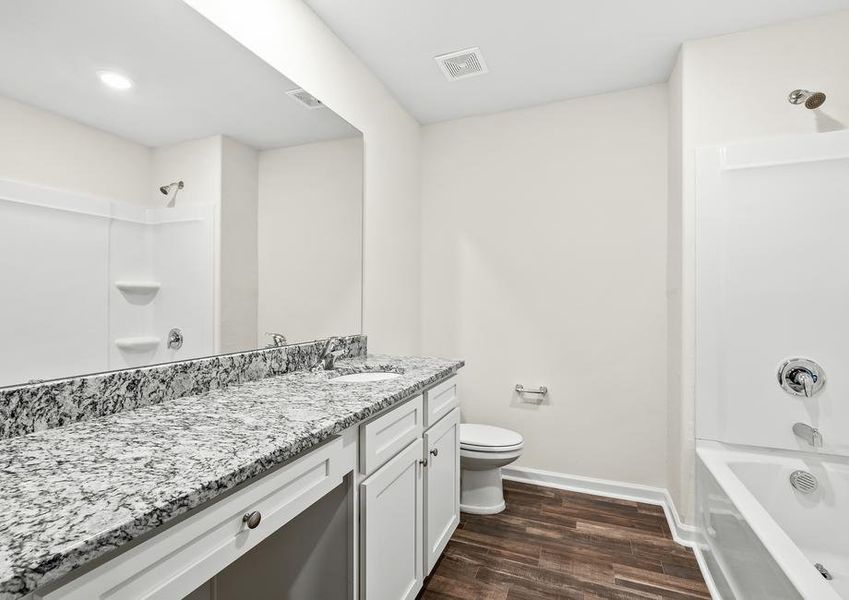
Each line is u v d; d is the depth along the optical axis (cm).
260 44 158
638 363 249
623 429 252
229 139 145
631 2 182
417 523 153
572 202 265
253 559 127
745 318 192
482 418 284
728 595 152
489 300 284
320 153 192
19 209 90
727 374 194
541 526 214
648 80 244
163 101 122
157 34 121
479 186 288
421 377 160
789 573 109
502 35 204
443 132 296
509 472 276
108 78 108
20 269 90
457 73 237
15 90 90
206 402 120
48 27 96
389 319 255
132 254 113
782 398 187
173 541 65
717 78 202
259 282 158
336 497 117
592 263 260
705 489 184
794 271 186
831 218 182
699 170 200
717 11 186
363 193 226
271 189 164
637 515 226
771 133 193
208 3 136
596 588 167
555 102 270
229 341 146
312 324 187
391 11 188
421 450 158
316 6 184
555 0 181
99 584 55
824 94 175
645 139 249
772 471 182
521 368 275
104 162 107
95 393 103
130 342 112
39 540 50
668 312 240
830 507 174
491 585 168
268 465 80
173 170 126
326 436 96
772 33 194
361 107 225
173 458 77
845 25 185
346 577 115
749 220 192
